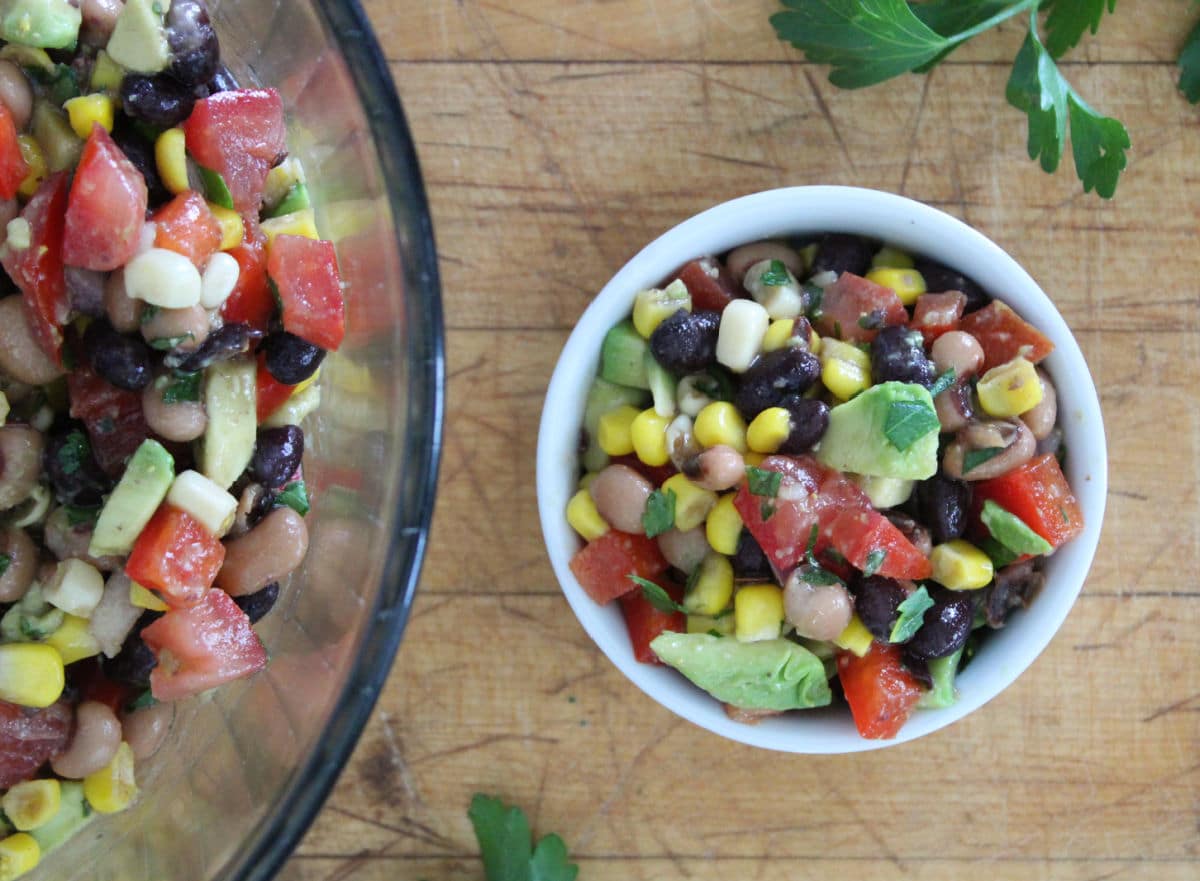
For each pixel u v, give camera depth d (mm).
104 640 320
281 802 335
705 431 335
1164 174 360
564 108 359
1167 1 356
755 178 361
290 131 339
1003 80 358
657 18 358
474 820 367
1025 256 362
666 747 371
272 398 321
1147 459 365
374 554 338
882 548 327
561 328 364
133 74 305
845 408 330
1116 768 370
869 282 337
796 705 339
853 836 372
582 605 343
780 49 358
